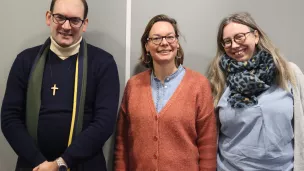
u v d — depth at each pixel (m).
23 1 1.63
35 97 1.29
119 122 1.48
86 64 1.35
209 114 1.35
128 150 1.45
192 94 1.34
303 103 1.34
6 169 1.69
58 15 1.26
